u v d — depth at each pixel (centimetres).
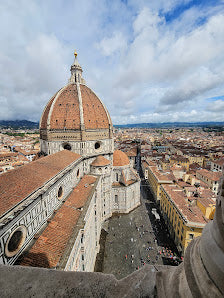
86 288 527
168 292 467
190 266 443
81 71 7869
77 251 2920
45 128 6353
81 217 3378
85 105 6462
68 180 4644
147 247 5491
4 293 519
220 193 399
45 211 3284
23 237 2600
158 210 7669
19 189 2838
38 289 523
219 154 14162
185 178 8381
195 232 4716
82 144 6147
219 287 334
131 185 7462
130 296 509
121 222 6769
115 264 4875
